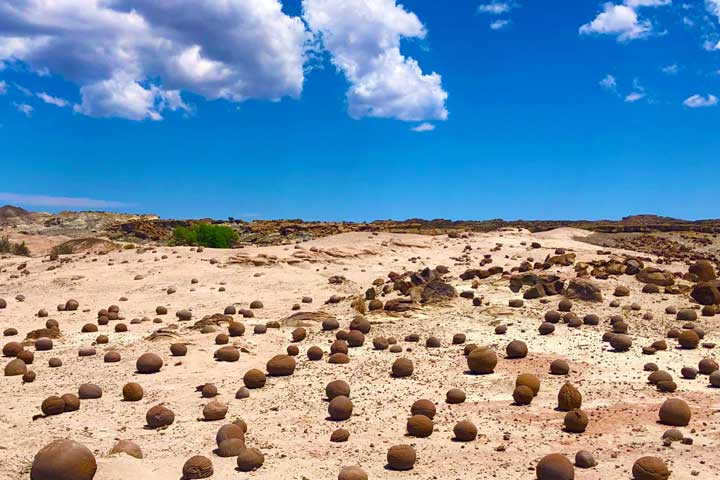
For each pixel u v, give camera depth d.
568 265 48.69
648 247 82.06
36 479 14.60
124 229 133.25
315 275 58.75
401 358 27.86
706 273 45.16
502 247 68.81
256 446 19.48
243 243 104.75
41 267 65.94
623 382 25.45
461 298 41.19
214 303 49.41
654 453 17.70
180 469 17.27
